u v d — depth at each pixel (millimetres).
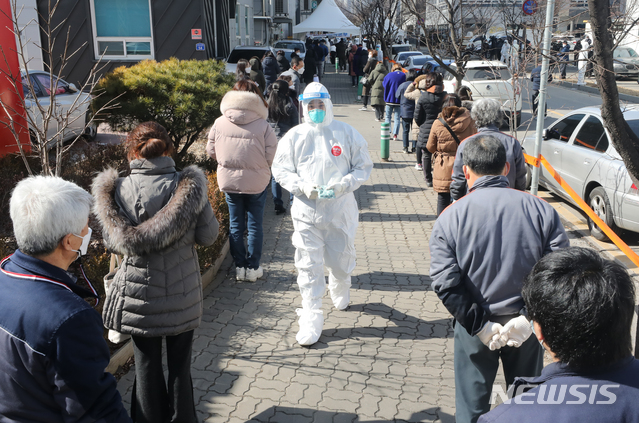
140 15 14281
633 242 6664
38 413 1761
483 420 1449
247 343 4219
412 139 12516
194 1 14336
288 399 3518
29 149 7301
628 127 3512
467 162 2670
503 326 2459
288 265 5852
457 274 2498
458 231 2520
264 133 4926
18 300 1745
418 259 6078
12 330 1714
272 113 7352
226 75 8859
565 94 21031
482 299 2521
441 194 6383
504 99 13008
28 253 1857
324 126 4062
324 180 4066
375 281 5445
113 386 1876
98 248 5340
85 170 7660
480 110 4340
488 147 2621
